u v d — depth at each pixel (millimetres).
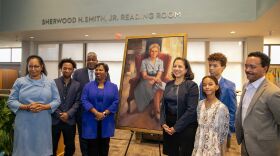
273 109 1856
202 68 9125
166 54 3285
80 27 7285
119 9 6938
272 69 5504
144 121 3213
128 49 3531
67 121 3141
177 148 2498
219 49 9047
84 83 3631
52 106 2793
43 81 2814
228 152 4648
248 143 1968
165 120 2582
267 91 1906
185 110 2467
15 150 2725
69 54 10344
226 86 2668
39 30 7789
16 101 2715
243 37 8734
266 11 5180
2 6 8148
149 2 6707
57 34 8625
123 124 3316
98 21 7109
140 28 7289
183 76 2570
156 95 3209
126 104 3363
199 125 2408
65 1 7398
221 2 6281
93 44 10086
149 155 4379
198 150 2361
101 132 3127
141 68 3389
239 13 6180
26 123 2695
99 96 3115
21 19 7898
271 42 9953
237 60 8930
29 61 2760
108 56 9945
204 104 2453
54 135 3131
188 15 6473
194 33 8039
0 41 10789
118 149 4719
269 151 1911
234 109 2623
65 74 3211
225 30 7453
